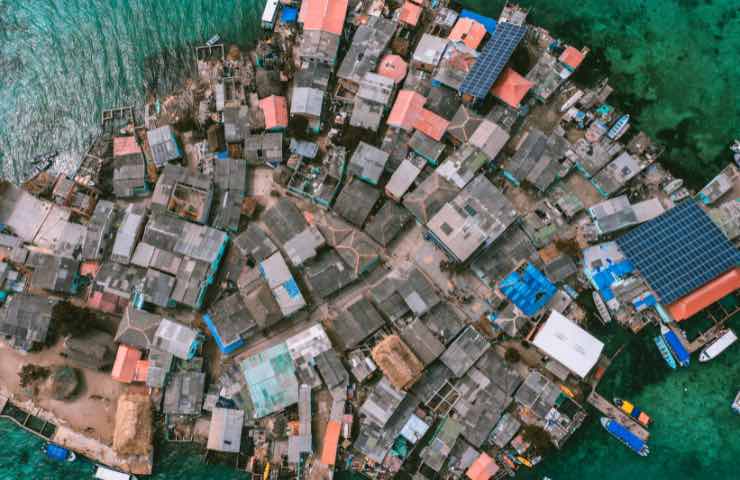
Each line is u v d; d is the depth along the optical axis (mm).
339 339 69688
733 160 70125
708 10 73750
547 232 69000
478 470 65000
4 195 73250
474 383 66625
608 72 72938
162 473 69000
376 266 70562
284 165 72875
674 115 71562
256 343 70812
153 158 73562
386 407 65688
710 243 65938
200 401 68438
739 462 65875
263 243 70438
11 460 70000
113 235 72750
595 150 69438
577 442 66875
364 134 72125
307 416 67000
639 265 66562
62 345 71500
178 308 71812
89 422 70250
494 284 68688
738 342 67250
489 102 72312
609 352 67875
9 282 72188
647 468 66438
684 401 67062
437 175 68938
